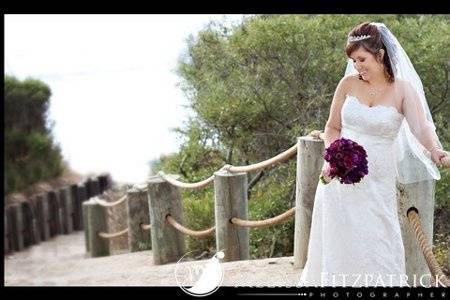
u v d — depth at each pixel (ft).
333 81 29.76
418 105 15.12
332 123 15.78
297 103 30.17
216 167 33.37
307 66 29.99
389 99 15.08
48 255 34.60
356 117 15.05
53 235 40.29
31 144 39.29
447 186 23.99
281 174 30.91
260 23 30.01
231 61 31.71
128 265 26.23
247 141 31.17
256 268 19.86
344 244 15.12
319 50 29.86
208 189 32.89
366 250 14.97
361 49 15.03
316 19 30.71
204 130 32.99
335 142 14.75
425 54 28.04
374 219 14.97
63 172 41.68
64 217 41.52
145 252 29.14
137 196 30.04
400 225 16.25
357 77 15.39
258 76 30.55
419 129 15.03
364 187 15.01
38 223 39.17
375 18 30.37
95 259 28.66
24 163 39.55
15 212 36.70
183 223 26.30
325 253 15.33
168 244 25.89
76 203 42.11
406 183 15.98
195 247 28.84
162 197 25.90
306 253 19.25
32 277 24.25
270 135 30.86
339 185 15.12
